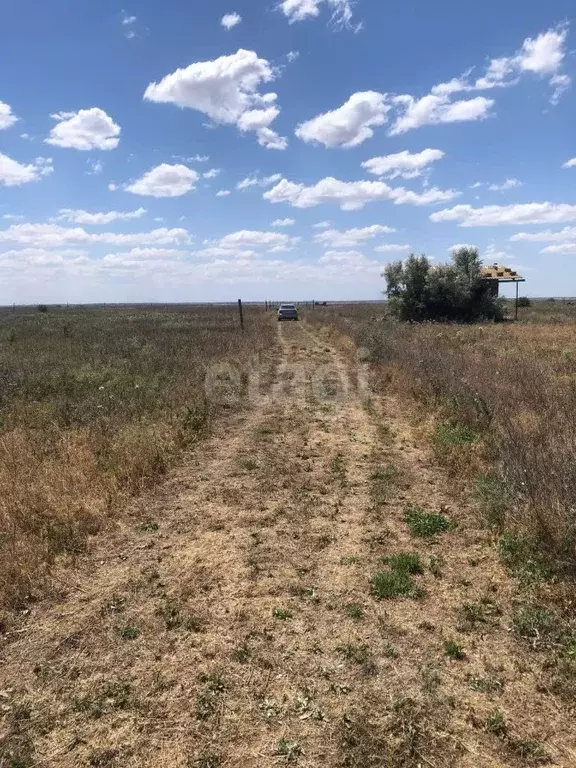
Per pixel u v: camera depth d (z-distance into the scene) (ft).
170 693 11.12
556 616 13.11
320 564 16.44
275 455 27.30
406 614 13.79
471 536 17.98
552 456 19.67
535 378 35.24
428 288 116.67
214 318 145.38
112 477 22.24
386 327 90.48
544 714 10.41
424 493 21.99
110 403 33.91
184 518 19.75
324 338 88.99
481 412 28.45
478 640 12.66
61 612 13.99
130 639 12.91
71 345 67.46
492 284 126.21
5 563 15.58
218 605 14.26
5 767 9.34
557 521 15.92
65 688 11.32
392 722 10.26
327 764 9.39
